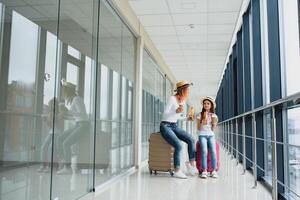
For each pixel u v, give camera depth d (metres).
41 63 2.38
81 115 3.22
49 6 2.53
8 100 1.96
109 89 4.24
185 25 5.91
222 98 11.86
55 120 2.61
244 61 5.50
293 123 2.96
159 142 4.73
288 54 3.38
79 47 3.20
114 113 4.45
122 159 4.83
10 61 1.98
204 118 4.52
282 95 3.44
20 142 2.09
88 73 3.46
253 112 3.57
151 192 3.40
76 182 3.06
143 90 6.32
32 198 2.24
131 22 5.17
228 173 4.77
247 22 5.43
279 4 3.54
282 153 3.12
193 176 4.52
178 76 11.72
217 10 5.16
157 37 6.69
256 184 3.63
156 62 7.89
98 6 3.84
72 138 2.97
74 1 3.08
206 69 10.20
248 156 5.14
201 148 4.43
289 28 3.29
